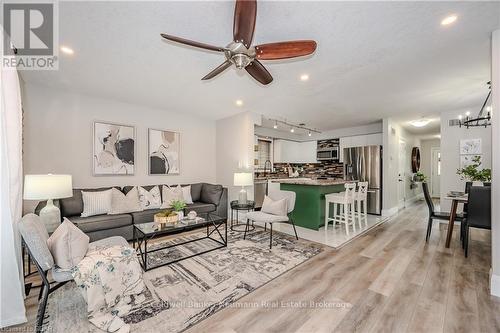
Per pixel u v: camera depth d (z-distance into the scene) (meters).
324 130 6.62
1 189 1.56
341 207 4.41
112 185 3.87
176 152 4.68
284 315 1.67
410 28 1.83
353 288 2.04
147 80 2.97
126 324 1.57
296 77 2.82
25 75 2.80
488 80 2.89
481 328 1.53
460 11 1.63
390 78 2.84
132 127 4.07
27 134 3.06
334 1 1.53
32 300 1.85
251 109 4.41
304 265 2.51
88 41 2.04
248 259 2.66
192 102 3.97
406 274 2.30
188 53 2.26
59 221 2.52
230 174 5.00
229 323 1.59
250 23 1.46
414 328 1.53
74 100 3.48
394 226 4.23
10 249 1.57
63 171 3.38
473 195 2.71
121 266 1.80
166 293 1.95
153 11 1.65
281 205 3.35
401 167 6.20
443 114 4.48
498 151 1.90
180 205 3.02
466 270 2.38
